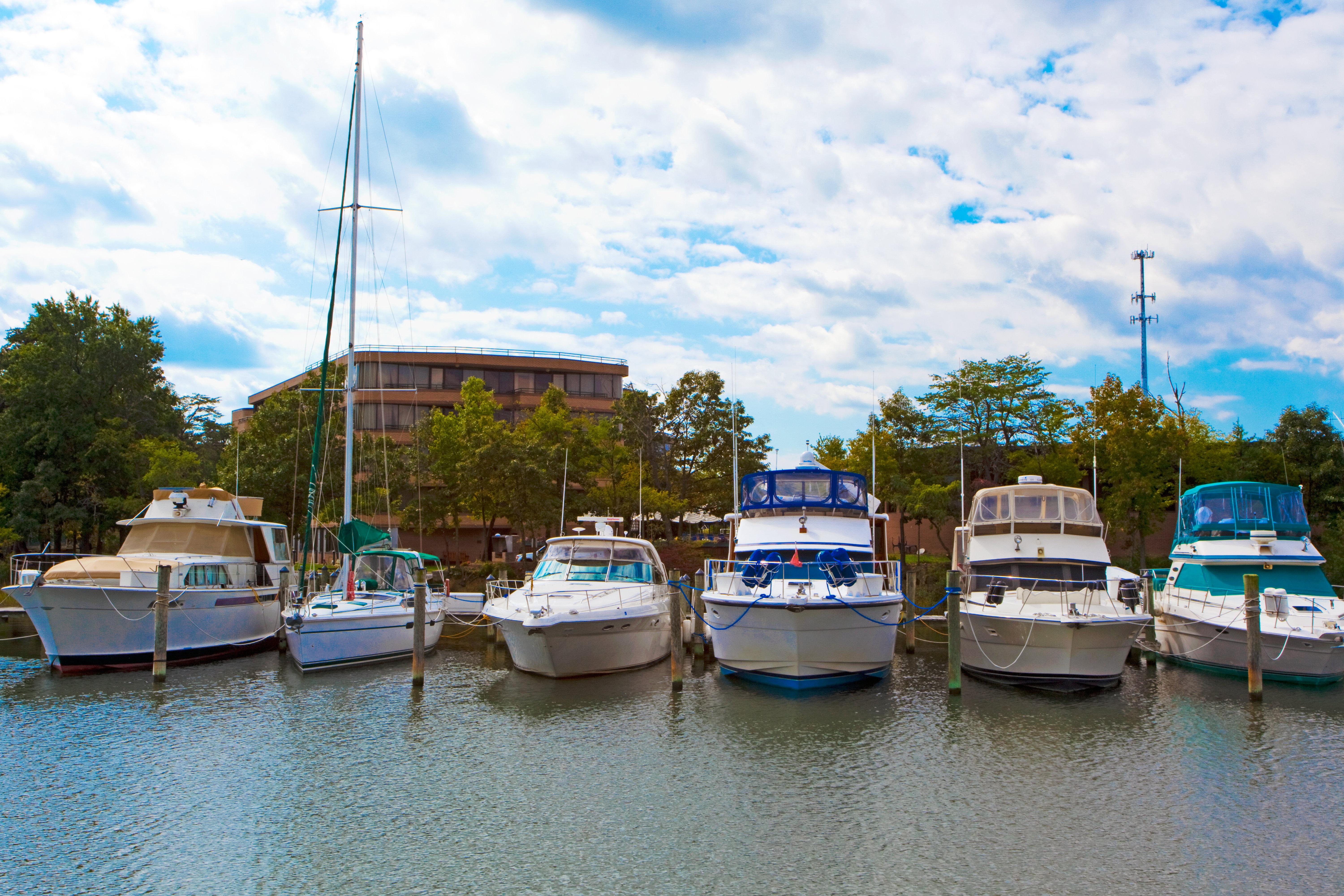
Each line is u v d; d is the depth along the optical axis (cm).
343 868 1145
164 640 2102
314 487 2680
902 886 1089
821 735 1702
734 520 2577
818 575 2064
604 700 1962
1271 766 1512
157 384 5194
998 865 1145
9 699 1967
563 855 1179
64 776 1483
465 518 5706
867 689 2059
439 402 6119
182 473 4369
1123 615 1958
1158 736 1683
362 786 1437
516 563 4462
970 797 1380
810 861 1155
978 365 4897
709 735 1703
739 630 2000
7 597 3638
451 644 2812
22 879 1116
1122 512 3928
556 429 5006
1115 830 1252
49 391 4406
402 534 5741
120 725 1777
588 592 2206
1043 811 1320
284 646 2467
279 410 4703
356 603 2362
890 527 5153
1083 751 1599
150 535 2469
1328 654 1983
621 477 4934
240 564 2559
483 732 1731
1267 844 1204
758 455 5156
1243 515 2278
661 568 2538
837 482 2261
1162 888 1084
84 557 2291
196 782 1459
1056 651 1956
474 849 1200
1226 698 1956
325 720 1816
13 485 4456
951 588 1977
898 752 1598
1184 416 4750
